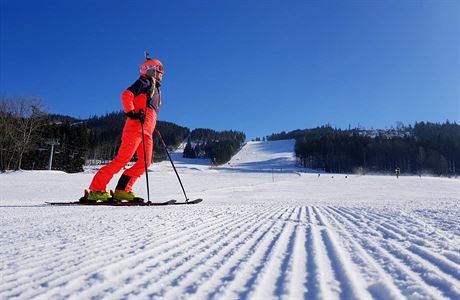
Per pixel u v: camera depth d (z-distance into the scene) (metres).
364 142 120.12
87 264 1.85
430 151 110.50
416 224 3.89
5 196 12.46
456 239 2.79
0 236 2.83
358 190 25.56
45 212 5.07
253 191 22.64
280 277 1.60
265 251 2.26
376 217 4.82
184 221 3.98
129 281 1.52
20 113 49.19
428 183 39.06
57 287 1.42
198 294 1.34
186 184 30.00
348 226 3.76
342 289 1.42
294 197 16.08
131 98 6.53
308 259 2.01
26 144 48.97
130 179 6.86
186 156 175.75
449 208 6.70
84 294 1.33
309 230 3.37
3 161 51.81
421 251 2.27
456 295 1.32
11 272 1.68
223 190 23.03
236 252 2.21
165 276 1.61
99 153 93.44
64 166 66.69
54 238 2.72
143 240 2.65
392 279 1.57
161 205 6.88
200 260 1.97
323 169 121.88
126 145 6.58
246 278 1.58
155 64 6.98
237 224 3.81
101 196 6.64
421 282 1.52
